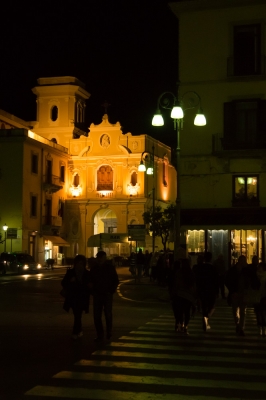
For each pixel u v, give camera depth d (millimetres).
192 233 34875
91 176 74312
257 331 16578
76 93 76125
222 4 33875
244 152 33438
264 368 11062
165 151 80250
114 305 24938
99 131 74125
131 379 9938
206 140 34344
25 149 64062
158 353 12586
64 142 75562
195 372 10641
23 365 11070
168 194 80812
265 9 33469
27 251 64188
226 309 23562
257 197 33875
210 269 16297
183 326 16094
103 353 12484
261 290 15477
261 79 33562
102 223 76438
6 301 26141
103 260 14438
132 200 72000
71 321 18531
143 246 65188
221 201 34281
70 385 9414
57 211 72188
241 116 33812
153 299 28125
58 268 64812
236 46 34062
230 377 10242
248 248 34125
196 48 34500
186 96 34469
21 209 63125
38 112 76688
